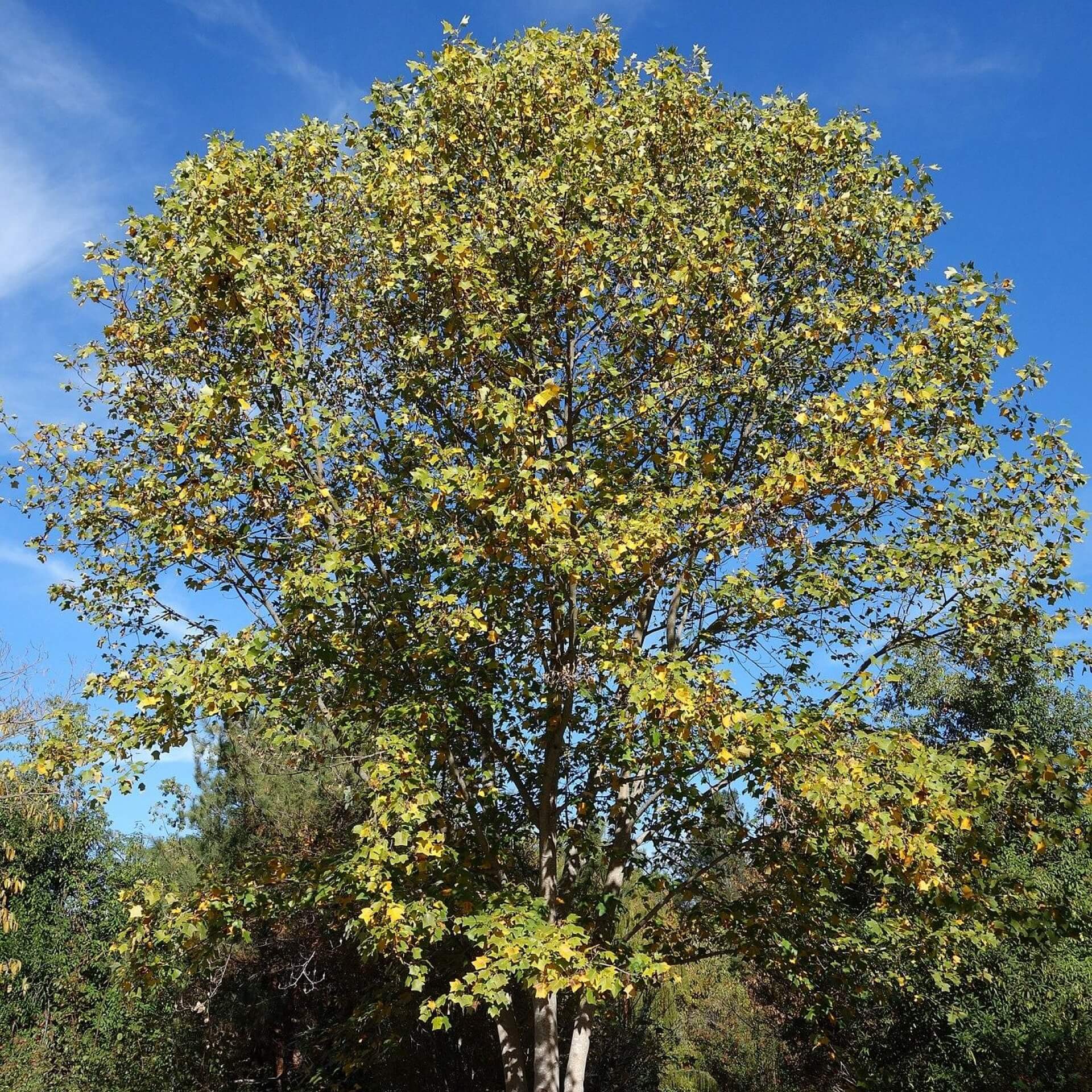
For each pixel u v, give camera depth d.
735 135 10.94
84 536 10.64
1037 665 11.32
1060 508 9.80
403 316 10.20
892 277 10.74
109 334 10.37
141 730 8.90
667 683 7.80
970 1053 13.74
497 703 9.80
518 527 8.28
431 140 10.53
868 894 12.60
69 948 21.38
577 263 9.45
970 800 8.47
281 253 9.57
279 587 9.27
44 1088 18.47
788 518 9.43
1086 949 13.45
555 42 10.72
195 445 9.37
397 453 9.97
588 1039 10.38
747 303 9.34
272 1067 17.64
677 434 10.46
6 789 13.72
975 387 9.77
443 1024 8.41
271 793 16.83
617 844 10.76
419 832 8.22
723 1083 19.98
